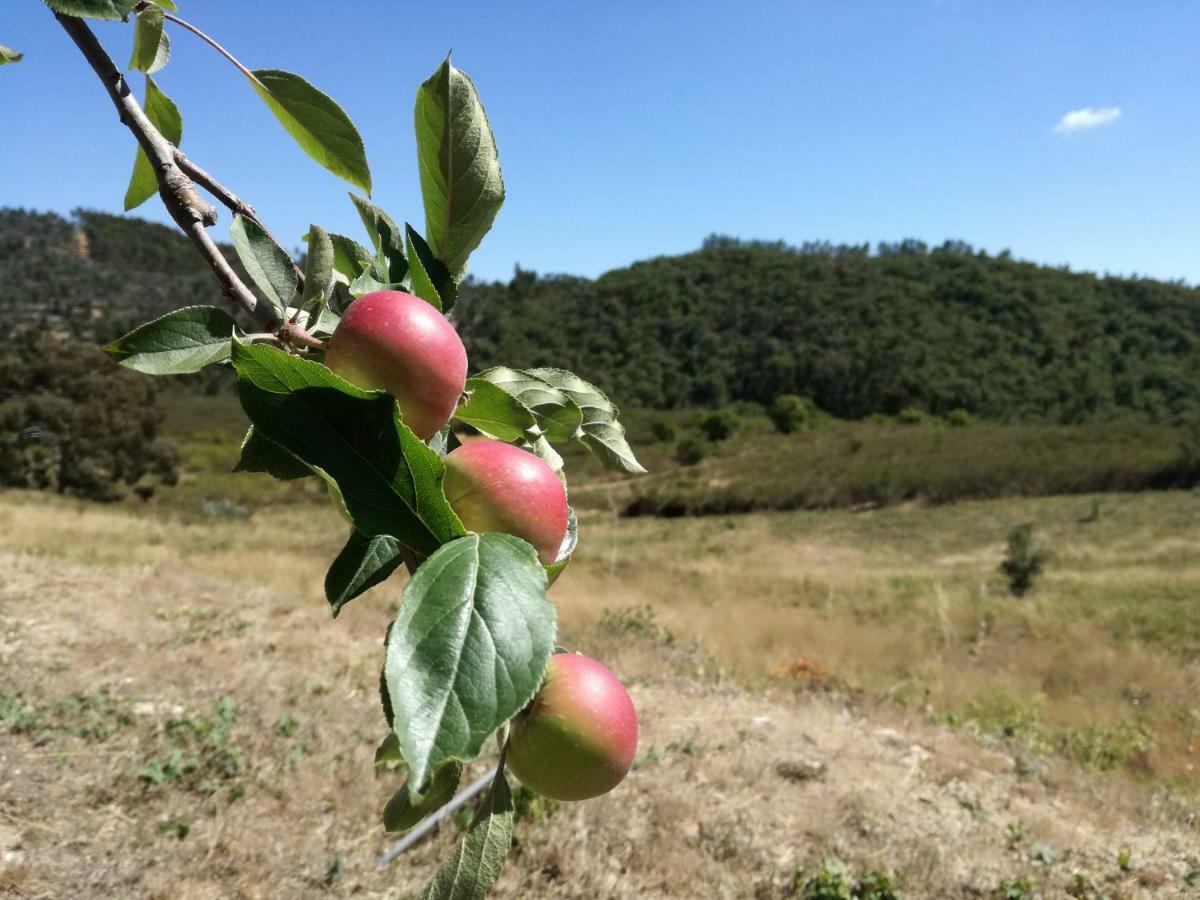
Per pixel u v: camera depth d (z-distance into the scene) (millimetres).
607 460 1199
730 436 66625
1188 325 88938
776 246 115625
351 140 1268
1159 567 25766
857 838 6648
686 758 7930
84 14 833
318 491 45750
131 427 39719
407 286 1019
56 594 11344
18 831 5312
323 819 6059
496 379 1082
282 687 8578
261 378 701
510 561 645
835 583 22297
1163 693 12688
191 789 6164
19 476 37125
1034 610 18500
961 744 9383
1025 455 45625
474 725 568
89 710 7234
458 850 842
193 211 989
